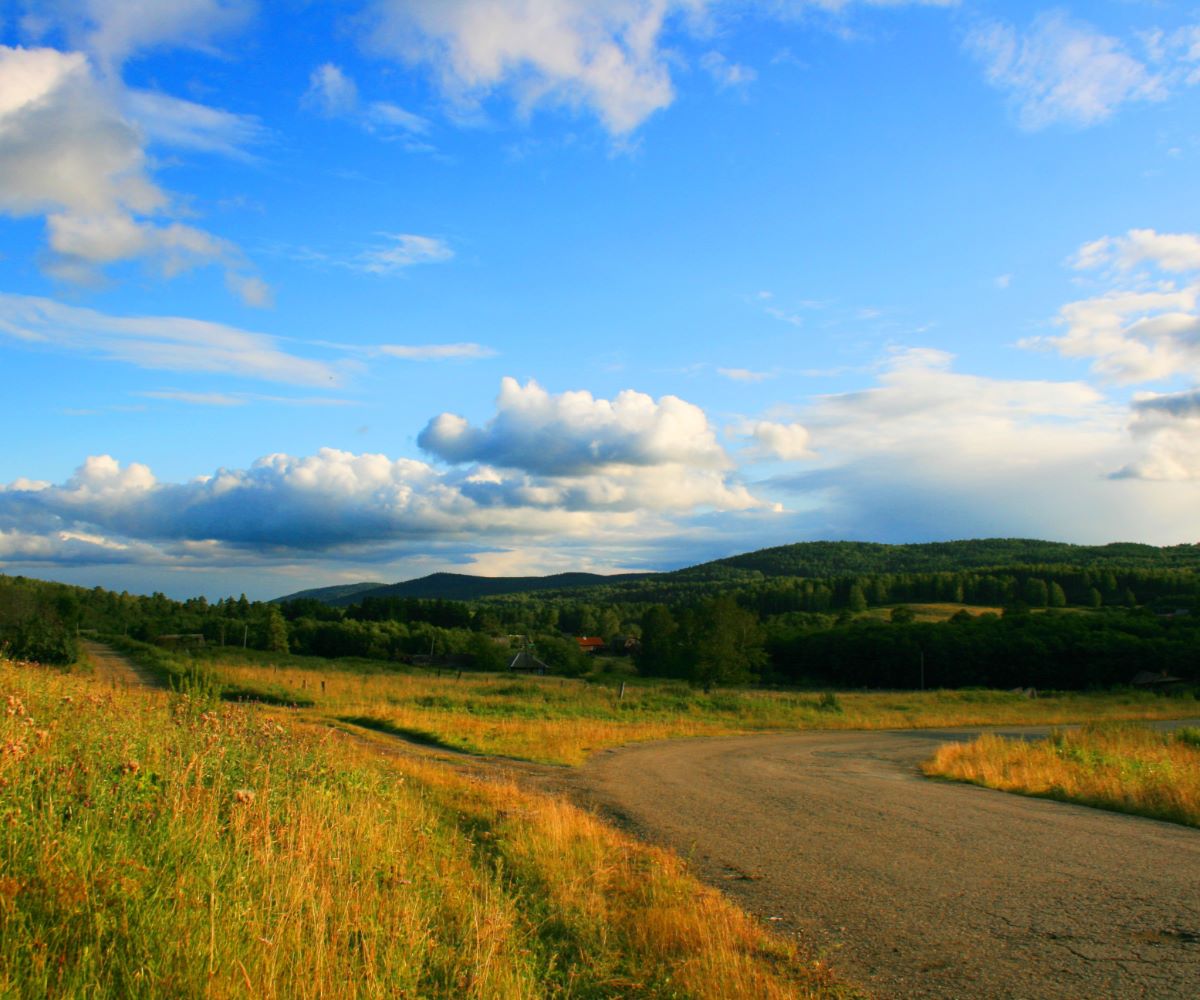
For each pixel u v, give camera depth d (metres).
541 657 95.88
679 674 61.72
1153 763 14.81
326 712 26.97
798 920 6.32
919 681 75.38
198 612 137.00
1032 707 49.25
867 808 12.20
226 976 3.62
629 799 12.93
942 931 5.99
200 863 4.82
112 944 3.59
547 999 4.57
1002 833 10.07
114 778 5.64
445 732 21.91
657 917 5.96
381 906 5.23
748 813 11.70
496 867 7.30
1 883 3.73
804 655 84.62
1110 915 6.33
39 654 35.25
